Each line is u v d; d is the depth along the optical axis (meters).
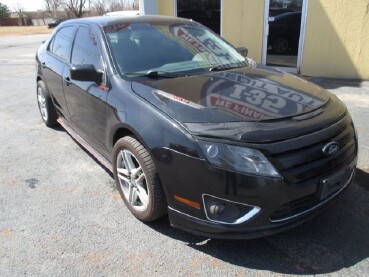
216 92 3.01
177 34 4.08
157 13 10.15
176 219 2.77
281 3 8.65
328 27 8.14
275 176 2.40
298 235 2.95
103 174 4.10
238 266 2.65
